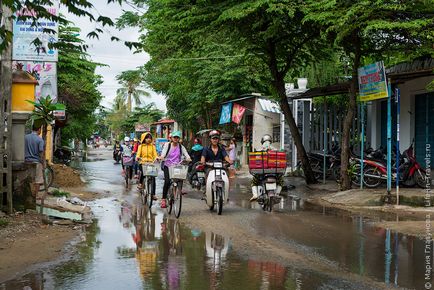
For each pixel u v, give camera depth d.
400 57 13.80
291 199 13.23
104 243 7.51
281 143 22.11
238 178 20.94
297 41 15.41
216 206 11.20
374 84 11.77
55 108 11.63
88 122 42.22
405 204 11.23
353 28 10.90
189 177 16.72
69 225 9.09
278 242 7.53
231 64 24.92
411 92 15.88
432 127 15.05
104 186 17.22
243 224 9.20
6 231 8.02
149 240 7.75
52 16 6.82
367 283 5.37
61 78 26.58
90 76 31.98
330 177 17.30
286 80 25.73
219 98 26.17
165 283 5.37
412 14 11.23
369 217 9.87
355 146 18.14
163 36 15.85
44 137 13.27
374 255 6.65
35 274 5.74
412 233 8.10
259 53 16.36
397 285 5.31
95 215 10.42
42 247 7.14
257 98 24.48
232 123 28.22
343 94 18.05
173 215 10.44
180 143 10.80
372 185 13.76
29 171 9.55
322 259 6.45
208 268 6.01
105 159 43.16
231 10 12.51
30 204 9.55
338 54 18.67
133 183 18.48
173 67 27.27
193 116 31.44
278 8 11.75
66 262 6.30
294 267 6.05
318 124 18.88
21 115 9.52
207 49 25.33
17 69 10.14
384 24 10.30
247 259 6.47
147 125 58.88
